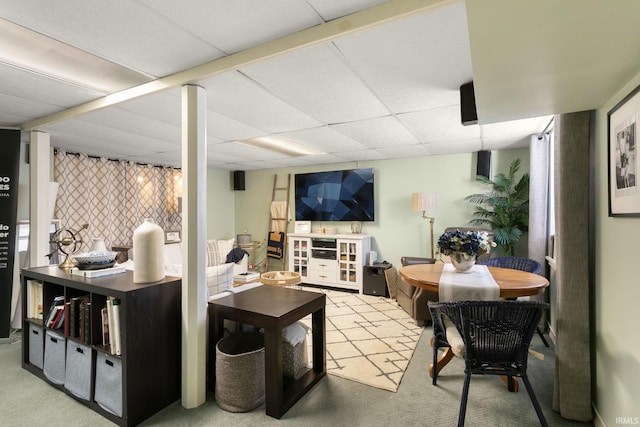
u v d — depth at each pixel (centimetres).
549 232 348
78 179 434
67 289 226
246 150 453
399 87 225
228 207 659
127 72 209
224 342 227
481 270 281
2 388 229
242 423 192
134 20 149
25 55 183
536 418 196
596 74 138
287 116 291
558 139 217
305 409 205
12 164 316
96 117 284
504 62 126
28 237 359
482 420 194
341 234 529
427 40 165
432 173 489
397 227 515
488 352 183
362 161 541
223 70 188
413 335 327
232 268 273
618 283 165
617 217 162
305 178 589
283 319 201
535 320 174
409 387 231
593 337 196
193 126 210
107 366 198
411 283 257
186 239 209
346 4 142
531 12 92
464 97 221
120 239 482
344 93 236
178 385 217
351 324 358
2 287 311
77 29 156
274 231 621
